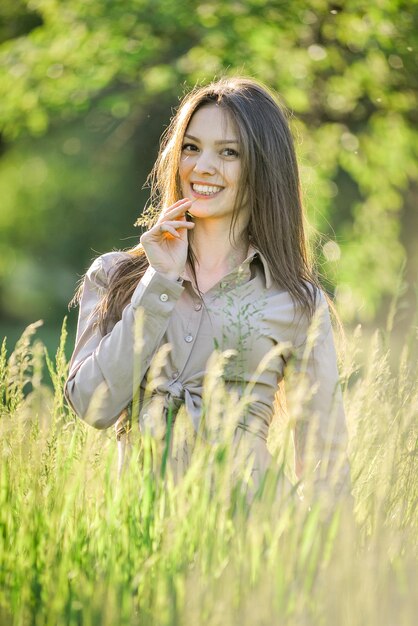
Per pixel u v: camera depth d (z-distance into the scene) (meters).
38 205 17.77
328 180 11.27
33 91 11.06
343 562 2.39
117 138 16.36
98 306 3.14
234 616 2.30
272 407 3.09
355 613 2.31
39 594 2.48
